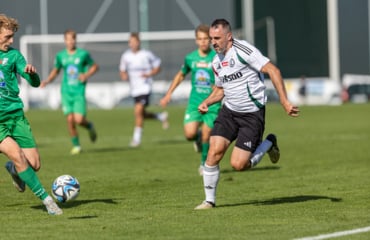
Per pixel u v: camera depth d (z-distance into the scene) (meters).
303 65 151.75
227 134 28.12
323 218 25.78
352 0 155.12
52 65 128.50
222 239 22.53
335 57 149.25
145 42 138.38
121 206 29.23
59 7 145.25
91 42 132.50
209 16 148.25
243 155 27.77
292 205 28.70
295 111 26.48
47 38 127.25
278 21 152.38
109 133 71.88
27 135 27.53
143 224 25.09
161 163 45.09
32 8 144.25
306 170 40.19
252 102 27.75
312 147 53.47
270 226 24.42
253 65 27.27
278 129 72.75
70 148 56.16
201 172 39.38
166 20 147.62
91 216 26.94
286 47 152.62
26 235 23.52
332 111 100.75
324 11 151.62
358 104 118.94
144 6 147.12
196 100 41.03
